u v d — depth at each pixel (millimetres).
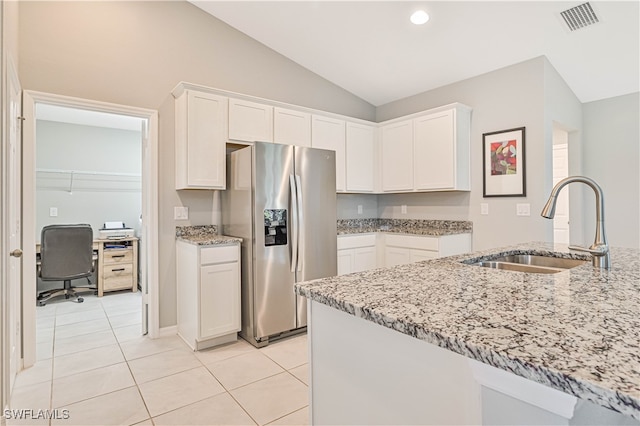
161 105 3088
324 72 4113
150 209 3029
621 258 1627
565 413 581
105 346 2842
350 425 1038
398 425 904
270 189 2908
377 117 4797
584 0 2568
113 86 2861
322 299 1020
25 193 2467
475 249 3736
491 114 3607
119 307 3979
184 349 2781
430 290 1049
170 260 3129
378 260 4109
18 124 2396
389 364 924
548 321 755
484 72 3658
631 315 791
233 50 3504
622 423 746
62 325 3363
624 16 2674
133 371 2395
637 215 3801
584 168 4145
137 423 1820
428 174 3822
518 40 3104
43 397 2062
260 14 3264
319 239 3227
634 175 3818
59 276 4082
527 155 3344
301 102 4000
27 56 2516
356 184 4145
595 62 3295
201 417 1873
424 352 845
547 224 3256
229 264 2873
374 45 3514
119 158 5223
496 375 660
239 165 3033
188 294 2898
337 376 1078
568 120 3740
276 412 1919
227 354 2682
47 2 2604
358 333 1006
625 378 498
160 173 3072
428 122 3822
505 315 800
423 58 3594
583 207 4141
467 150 3744
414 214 4344
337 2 2975
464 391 768
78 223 4898
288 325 2998
